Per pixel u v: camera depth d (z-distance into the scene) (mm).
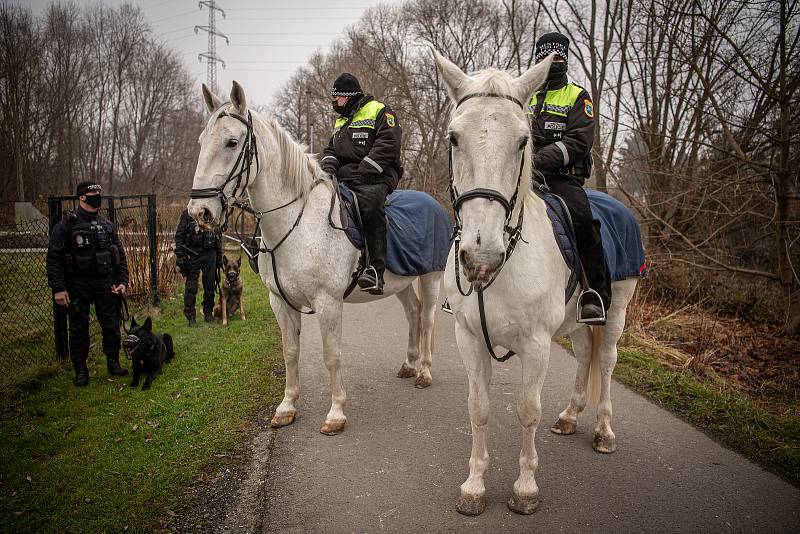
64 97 29781
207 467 3320
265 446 3623
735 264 9344
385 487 3119
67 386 4707
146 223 9211
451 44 27547
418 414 4207
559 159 2990
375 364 5535
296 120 40688
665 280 9047
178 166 37688
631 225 3562
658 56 9875
